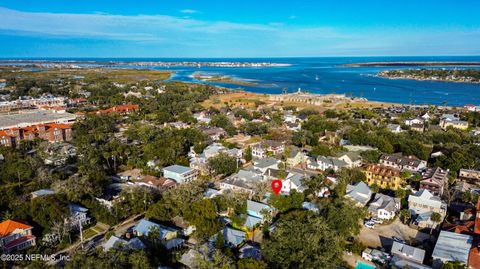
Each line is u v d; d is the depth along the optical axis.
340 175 127.06
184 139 174.25
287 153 158.12
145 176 132.62
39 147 159.75
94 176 118.44
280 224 81.44
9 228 85.69
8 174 125.50
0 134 175.50
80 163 138.75
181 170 135.25
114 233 95.38
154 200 112.06
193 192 105.19
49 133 189.12
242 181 123.94
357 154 152.50
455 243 85.81
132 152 157.62
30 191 113.44
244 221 97.38
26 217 92.94
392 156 153.12
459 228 94.38
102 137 181.88
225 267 68.75
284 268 71.31
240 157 161.75
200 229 89.69
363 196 115.62
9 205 101.19
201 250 80.25
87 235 94.75
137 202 106.88
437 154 158.25
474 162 144.25
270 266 73.31
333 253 73.88
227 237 89.56
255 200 114.56
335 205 94.25
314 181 119.81
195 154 165.50
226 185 124.88
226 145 174.38
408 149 162.25
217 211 101.44
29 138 185.88
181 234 93.75
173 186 123.50
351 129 197.88
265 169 139.62
